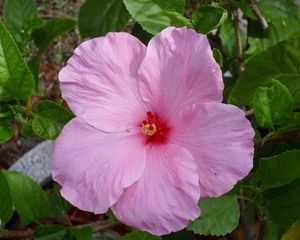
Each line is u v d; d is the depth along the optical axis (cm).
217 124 20
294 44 26
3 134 24
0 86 23
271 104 22
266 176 23
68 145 21
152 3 25
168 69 21
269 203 24
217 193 20
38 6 66
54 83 58
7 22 28
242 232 35
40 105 23
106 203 21
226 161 20
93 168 21
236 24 29
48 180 43
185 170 20
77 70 21
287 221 24
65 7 65
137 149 22
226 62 34
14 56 22
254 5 28
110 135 22
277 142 27
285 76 26
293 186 24
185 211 20
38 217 27
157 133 22
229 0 28
